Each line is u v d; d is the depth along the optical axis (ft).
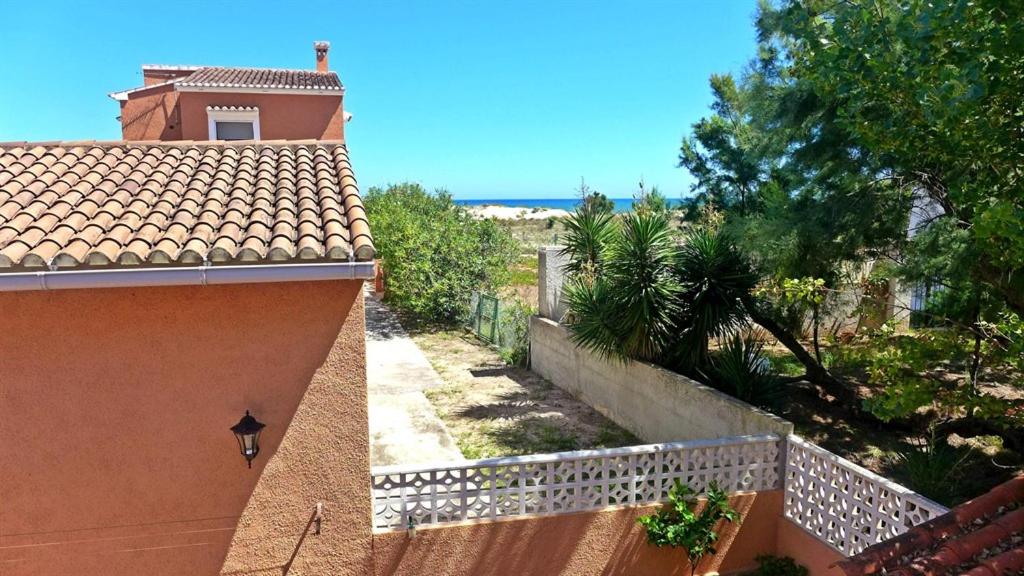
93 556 17.48
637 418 33.04
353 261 16.56
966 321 22.75
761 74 28.45
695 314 31.35
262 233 17.26
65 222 16.84
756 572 22.68
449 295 62.28
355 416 18.37
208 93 60.13
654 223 32.63
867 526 19.67
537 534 20.94
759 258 30.22
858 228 25.50
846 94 16.30
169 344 17.03
